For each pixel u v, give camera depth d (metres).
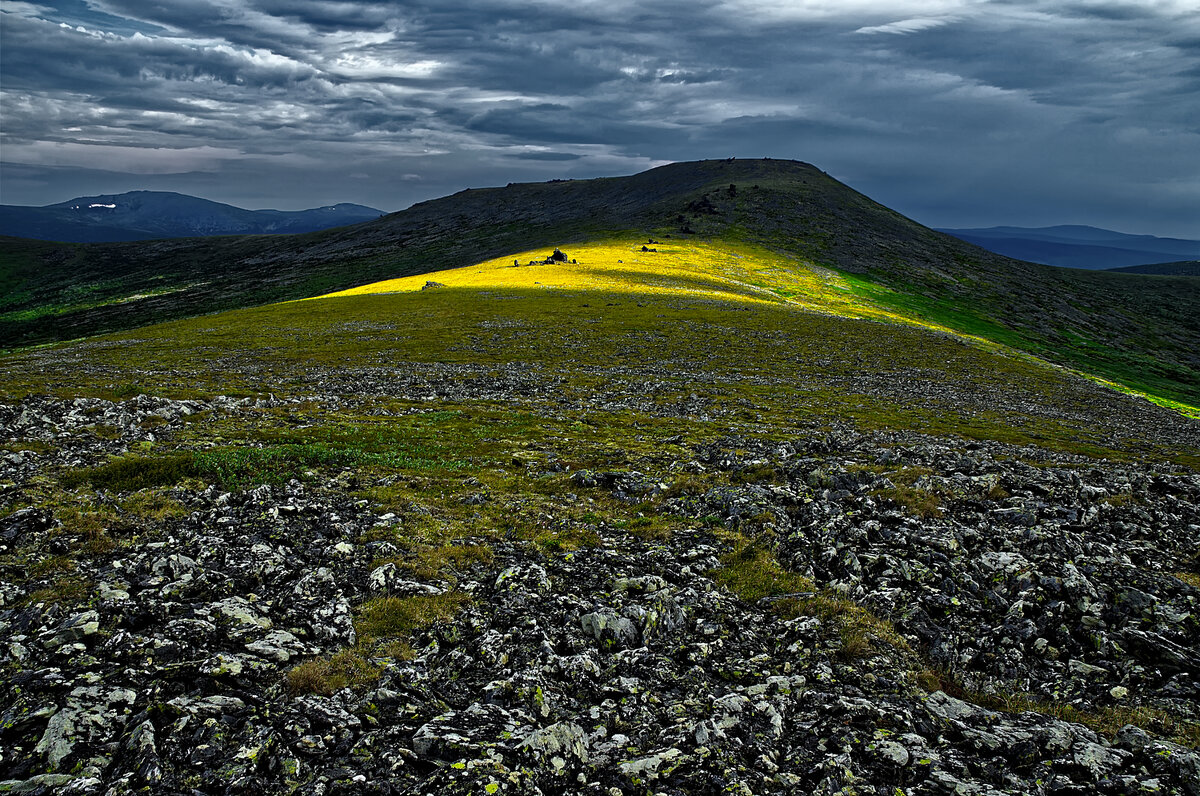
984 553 18.78
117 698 10.73
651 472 30.80
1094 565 17.84
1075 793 10.30
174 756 9.76
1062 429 57.28
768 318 109.25
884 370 80.44
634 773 10.30
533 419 46.28
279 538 18.77
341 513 21.47
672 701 12.66
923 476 25.83
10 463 23.70
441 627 14.71
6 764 9.31
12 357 81.75
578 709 12.31
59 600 13.80
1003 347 106.94
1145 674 13.80
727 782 10.17
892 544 19.52
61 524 17.66
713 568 19.06
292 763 9.86
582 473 28.89
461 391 58.59
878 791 10.28
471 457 33.34
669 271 159.88
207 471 24.20
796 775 10.66
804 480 26.80
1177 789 10.23
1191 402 119.75
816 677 13.64
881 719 12.10
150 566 15.83
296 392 53.62
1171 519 23.06
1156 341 182.25
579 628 15.13
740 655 14.54
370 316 109.62
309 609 15.02
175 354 80.50
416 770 10.13
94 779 9.13
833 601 16.67
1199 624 15.02
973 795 9.97
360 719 11.25
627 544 21.08
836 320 110.62
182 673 11.66
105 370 66.31
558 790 10.03
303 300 134.38
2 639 12.19
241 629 13.41
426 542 19.80
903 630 15.67
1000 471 28.09
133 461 23.75
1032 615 15.88
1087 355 152.50
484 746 10.55
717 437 41.44
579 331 96.94
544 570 18.34
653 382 66.56
